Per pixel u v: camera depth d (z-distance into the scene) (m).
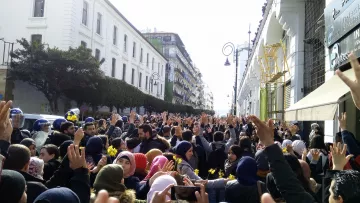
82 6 31.64
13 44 29.36
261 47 21.78
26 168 3.62
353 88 2.05
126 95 33.62
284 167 2.41
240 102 63.94
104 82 28.00
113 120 8.33
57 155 4.83
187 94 101.50
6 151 2.79
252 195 3.96
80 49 25.77
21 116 6.67
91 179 4.36
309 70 12.64
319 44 11.52
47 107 27.02
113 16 39.38
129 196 3.09
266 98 19.27
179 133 7.97
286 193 2.35
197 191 2.52
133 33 47.16
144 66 53.12
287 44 16.19
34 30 29.73
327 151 6.31
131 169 4.27
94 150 5.05
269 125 2.55
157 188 3.21
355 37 7.21
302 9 13.11
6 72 24.52
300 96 12.92
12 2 30.41
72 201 2.70
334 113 5.78
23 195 2.75
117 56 41.09
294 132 9.88
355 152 4.05
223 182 4.77
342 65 7.95
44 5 29.73
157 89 62.19
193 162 6.68
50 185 3.81
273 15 16.50
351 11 7.31
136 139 6.83
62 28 29.30
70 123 6.80
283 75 15.64
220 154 7.09
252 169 4.11
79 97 27.14
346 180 2.19
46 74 24.09
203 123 10.12
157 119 16.83
